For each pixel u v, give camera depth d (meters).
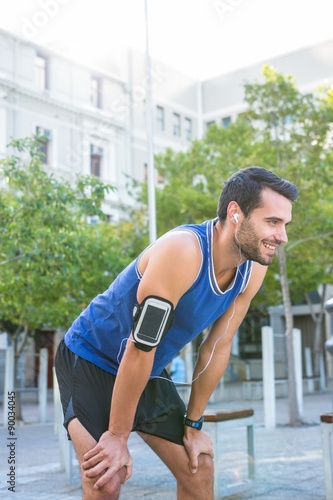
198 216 17.56
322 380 20.56
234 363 16.61
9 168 9.41
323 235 12.76
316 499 4.61
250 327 28.56
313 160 11.18
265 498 4.67
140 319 1.87
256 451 7.22
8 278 10.42
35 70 21.84
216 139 18.75
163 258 1.89
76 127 23.05
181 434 2.30
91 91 23.86
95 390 2.13
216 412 4.81
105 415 2.11
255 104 12.80
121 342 2.11
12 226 8.92
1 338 18.36
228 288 2.08
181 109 28.47
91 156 23.83
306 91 26.92
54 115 22.33
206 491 2.33
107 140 24.36
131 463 1.99
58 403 6.43
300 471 5.84
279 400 16.47
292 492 4.88
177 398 2.36
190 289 1.97
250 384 15.95
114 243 14.84
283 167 11.44
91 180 9.42
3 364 22.95
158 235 19.19
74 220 10.02
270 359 10.10
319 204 12.87
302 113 11.34
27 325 13.68
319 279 20.72
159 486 5.31
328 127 11.27
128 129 25.34
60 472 6.23
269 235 1.91
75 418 2.10
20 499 4.85
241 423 5.07
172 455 2.29
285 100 11.37
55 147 22.19
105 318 2.12
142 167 25.95
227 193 1.96
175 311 2.02
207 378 2.28
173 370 12.91
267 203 1.90
